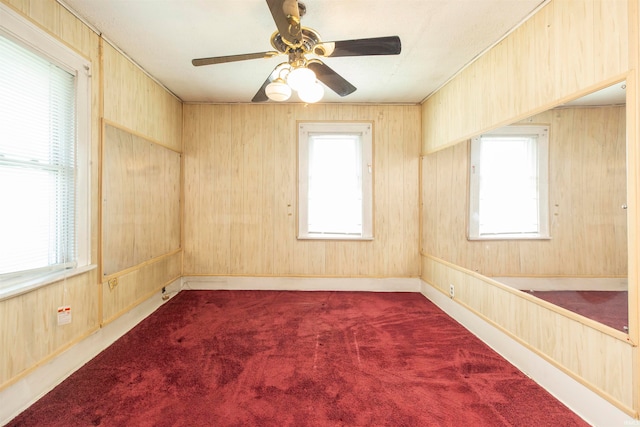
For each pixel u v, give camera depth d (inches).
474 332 102.2
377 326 107.3
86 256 83.1
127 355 86.3
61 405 64.8
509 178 86.7
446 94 122.8
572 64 65.6
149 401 66.4
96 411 63.1
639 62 52.3
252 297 137.9
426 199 141.2
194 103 146.6
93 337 86.0
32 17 66.5
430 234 137.4
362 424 60.2
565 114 68.9
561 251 68.6
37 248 70.2
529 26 78.1
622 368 55.4
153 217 120.3
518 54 82.3
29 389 65.6
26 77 66.6
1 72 61.2
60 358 74.1
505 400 67.6
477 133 101.6
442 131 126.0
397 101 144.8
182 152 146.3
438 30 86.0
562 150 69.6
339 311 121.3
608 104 58.9
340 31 86.7
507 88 86.7
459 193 112.3
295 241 148.6
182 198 146.6
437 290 129.6
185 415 62.3
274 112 146.8
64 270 76.5
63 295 75.2
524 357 79.1
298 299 135.6
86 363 81.7
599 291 59.7
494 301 92.2
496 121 91.7
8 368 61.3
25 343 64.9
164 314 117.6
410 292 146.5
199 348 90.7
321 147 147.8
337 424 60.2
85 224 82.8
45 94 71.5
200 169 147.5
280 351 89.1
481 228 99.3
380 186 147.3
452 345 93.4
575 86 64.8
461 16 79.7
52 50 71.8
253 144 147.3
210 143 147.3
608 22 57.5
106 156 90.8
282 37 65.4
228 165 147.8
